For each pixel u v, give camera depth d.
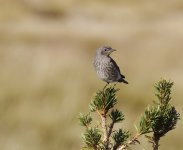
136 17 47.62
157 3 50.50
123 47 34.72
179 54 28.50
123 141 4.25
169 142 13.39
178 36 36.41
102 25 45.56
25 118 14.83
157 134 4.29
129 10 49.91
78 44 35.28
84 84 18.48
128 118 14.48
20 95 16.47
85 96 16.73
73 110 15.22
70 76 19.70
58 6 52.00
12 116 14.89
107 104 4.36
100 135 4.24
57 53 30.34
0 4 49.28
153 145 4.30
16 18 47.53
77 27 44.53
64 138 13.80
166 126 4.30
